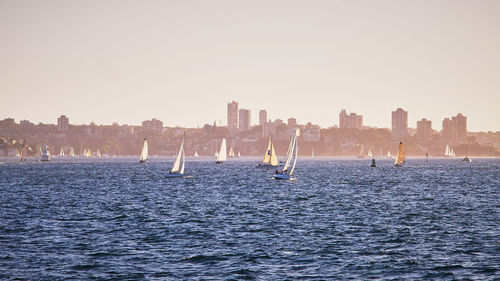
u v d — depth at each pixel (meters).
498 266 135.75
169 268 134.12
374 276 127.94
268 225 197.00
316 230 186.12
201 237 172.50
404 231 184.00
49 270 131.50
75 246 157.62
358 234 178.38
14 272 129.62
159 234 177.75
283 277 126.88
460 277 127.12
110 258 143.38
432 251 152.38
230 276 127.38
